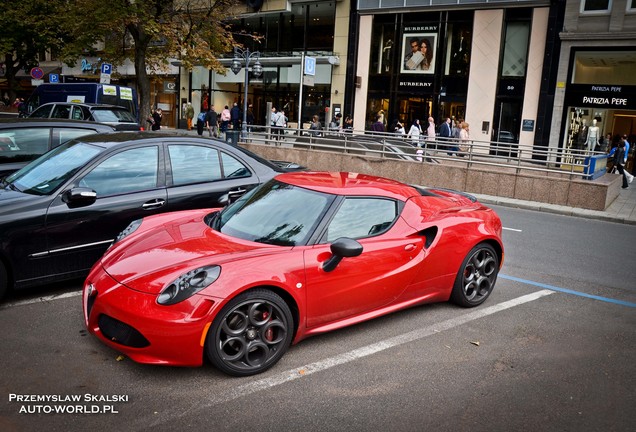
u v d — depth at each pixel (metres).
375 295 4.31
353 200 4.36
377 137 16.75
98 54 20.86
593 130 20.25
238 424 3.09
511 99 22.00
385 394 3.50
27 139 6.86
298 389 3.51
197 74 33.31
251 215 4.39
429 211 4.84
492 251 5.26
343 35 26.45
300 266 3.82
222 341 3.56
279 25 29.48
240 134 19.83
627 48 19.27
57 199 4.89
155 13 19.23
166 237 4.12
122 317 3.41
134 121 14.80
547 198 13.45
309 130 17.73
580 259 7.71
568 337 4.62
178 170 5.67
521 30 21.66
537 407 3.43
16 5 24.66
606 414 3.38
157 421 3.08
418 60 24.27
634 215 12.31
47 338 4.09
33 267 4.78
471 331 4.62
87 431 2.96
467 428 3.15
